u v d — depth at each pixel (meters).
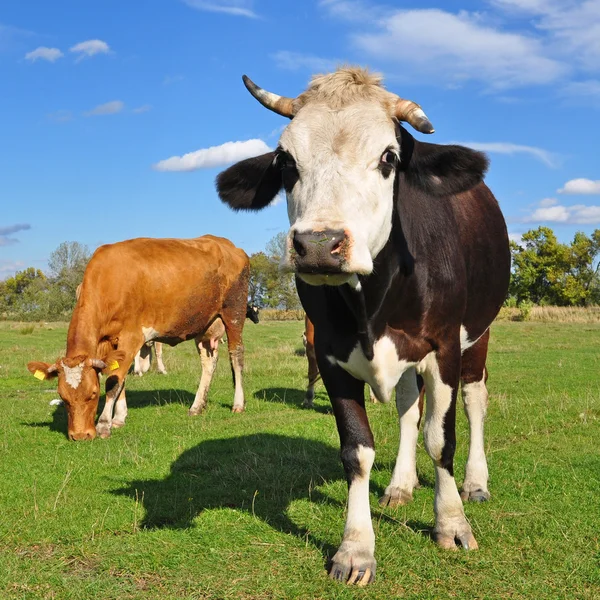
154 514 5.30
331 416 9.83
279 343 23.53
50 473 6.59
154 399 11.83
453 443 4.58
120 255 9.54
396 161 3.80
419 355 4.44
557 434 7.89
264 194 4.61
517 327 34.19
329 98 3.85
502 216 6.31
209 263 10.38
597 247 68.69
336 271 3.22
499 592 3.85
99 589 3.97
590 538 4.59
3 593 3.94
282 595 3.86
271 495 5.73
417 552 4.38
